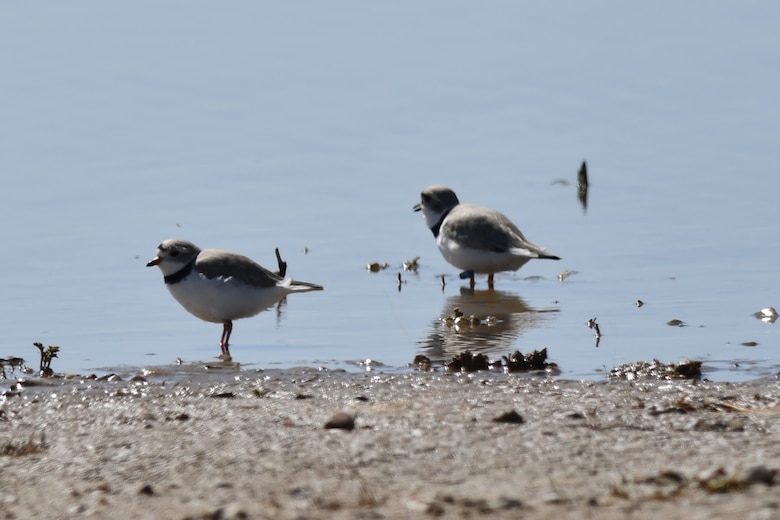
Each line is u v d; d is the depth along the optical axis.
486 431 9.35
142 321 15.75
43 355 13.26
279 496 7.66
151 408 10.88
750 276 17.38
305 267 18.52
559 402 10.76
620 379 12.23
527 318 15.64
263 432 9.51
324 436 9.30
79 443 9.48
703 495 7.09
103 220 20.38
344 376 12.59
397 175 23.05
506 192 22.23
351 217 20.91
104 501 7.75
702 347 13.80
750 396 11.03
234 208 21.12
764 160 23.88
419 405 10.70
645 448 8.70
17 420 10.56
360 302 16.81
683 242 19.31
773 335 14.33
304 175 22.95
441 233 18.09
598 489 7.46
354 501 7.42
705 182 22.59
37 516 7.52
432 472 8.16
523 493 7.46
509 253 17.36
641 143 25.17
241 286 14.53
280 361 13.55
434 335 14.82
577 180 22.67
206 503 7.58
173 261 14.63
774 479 7.33
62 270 18.03
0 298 16.73
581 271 18.12
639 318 15.39
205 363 13.42
